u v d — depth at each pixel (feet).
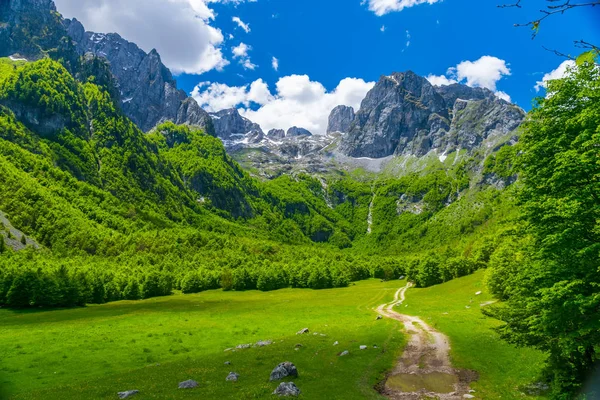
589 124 73.26
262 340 185.16
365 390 99.09
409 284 517.14
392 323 210.79
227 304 381.40
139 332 212.43
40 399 98.17
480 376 110.83
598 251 69.46
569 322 74.59
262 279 536.42
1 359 150.00
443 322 199.41
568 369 83.05
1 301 357.20
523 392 93.66
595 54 20.95
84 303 403.13
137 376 119.55
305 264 631.15
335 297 416.46
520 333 94.12
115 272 546.26
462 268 441.27
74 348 169.48
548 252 79.05
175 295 509.76
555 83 87.51
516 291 98.37
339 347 152.35
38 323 269.64
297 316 277.23
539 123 91.30
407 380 109.81
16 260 524.93
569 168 74.02
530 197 90.89
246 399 88.48
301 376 110.93
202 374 117.08
